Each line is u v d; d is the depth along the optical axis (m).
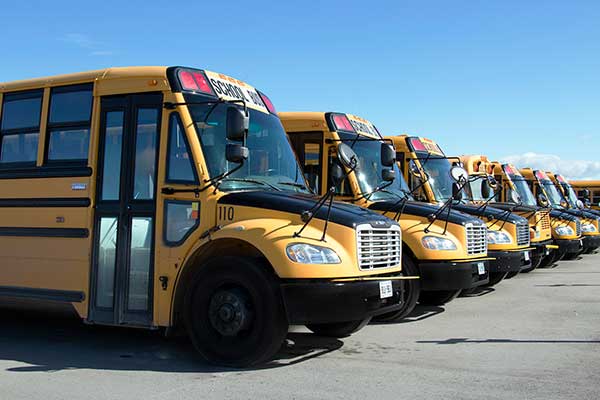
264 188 6.82
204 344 6.06
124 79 6.82
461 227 9.16
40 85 7.39
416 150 11.72
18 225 7.26
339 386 5.35
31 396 5.06
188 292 6.17
